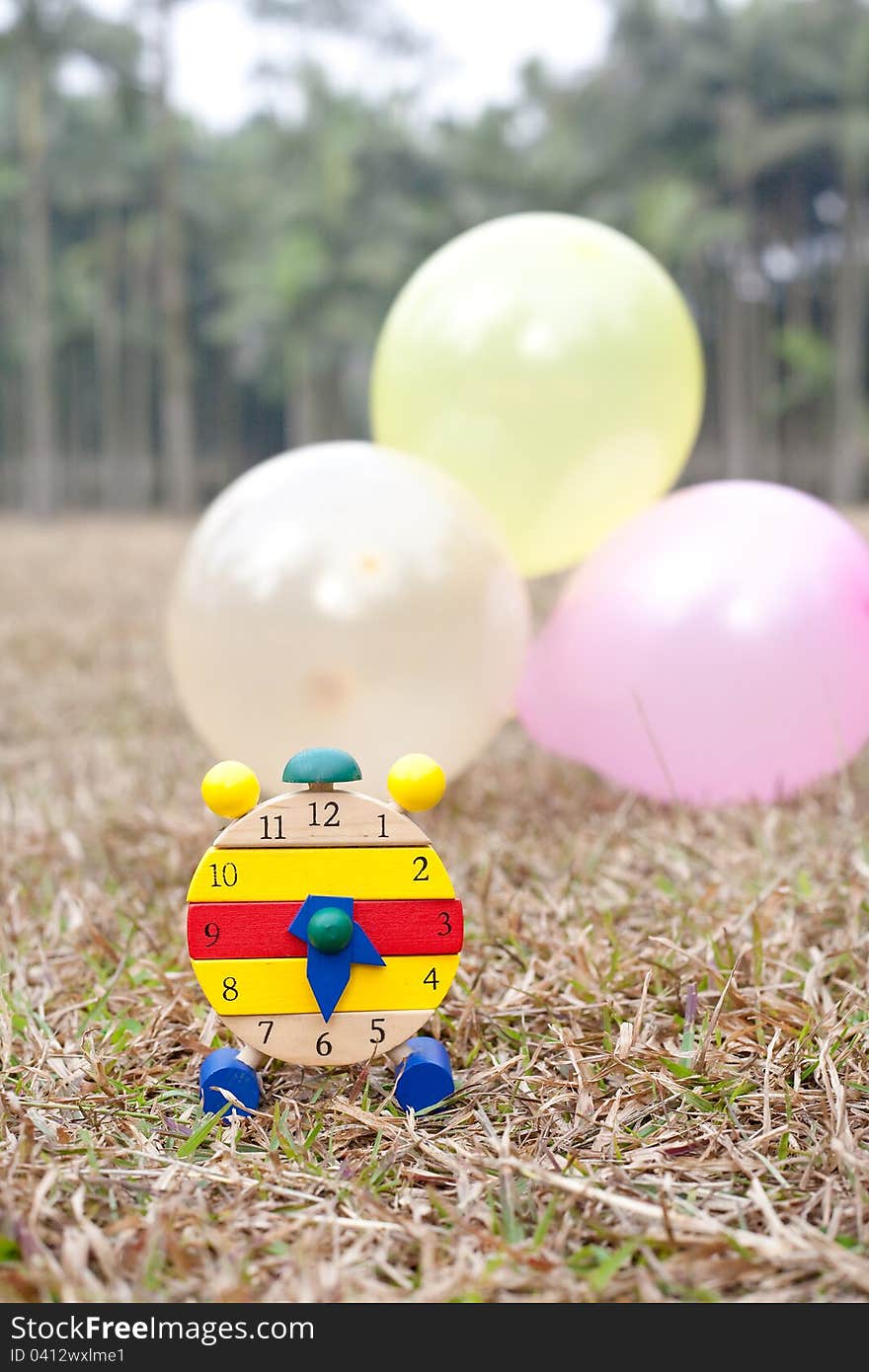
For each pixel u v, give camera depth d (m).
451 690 1.12
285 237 9.90
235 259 11.41
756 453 11.65
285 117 10.30
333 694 1.09
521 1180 0.73
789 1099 0.77
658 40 9.88
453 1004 0.89
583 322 1.21
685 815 1.19
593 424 1.22
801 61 9.58
